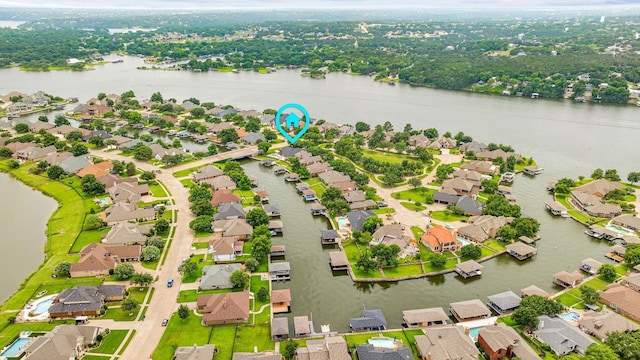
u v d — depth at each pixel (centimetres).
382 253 15912
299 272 15812
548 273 15975
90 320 12688
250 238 17338
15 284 14725
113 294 13550
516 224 18188
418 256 16450
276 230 18425
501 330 11844
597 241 18188
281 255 16725
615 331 11925
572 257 16988
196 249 16600
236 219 18050
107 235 16888
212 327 12619
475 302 13612
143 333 12250
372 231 18050
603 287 14675
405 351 11381
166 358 11369
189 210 19738
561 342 11756
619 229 18762
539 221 19850
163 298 13800
